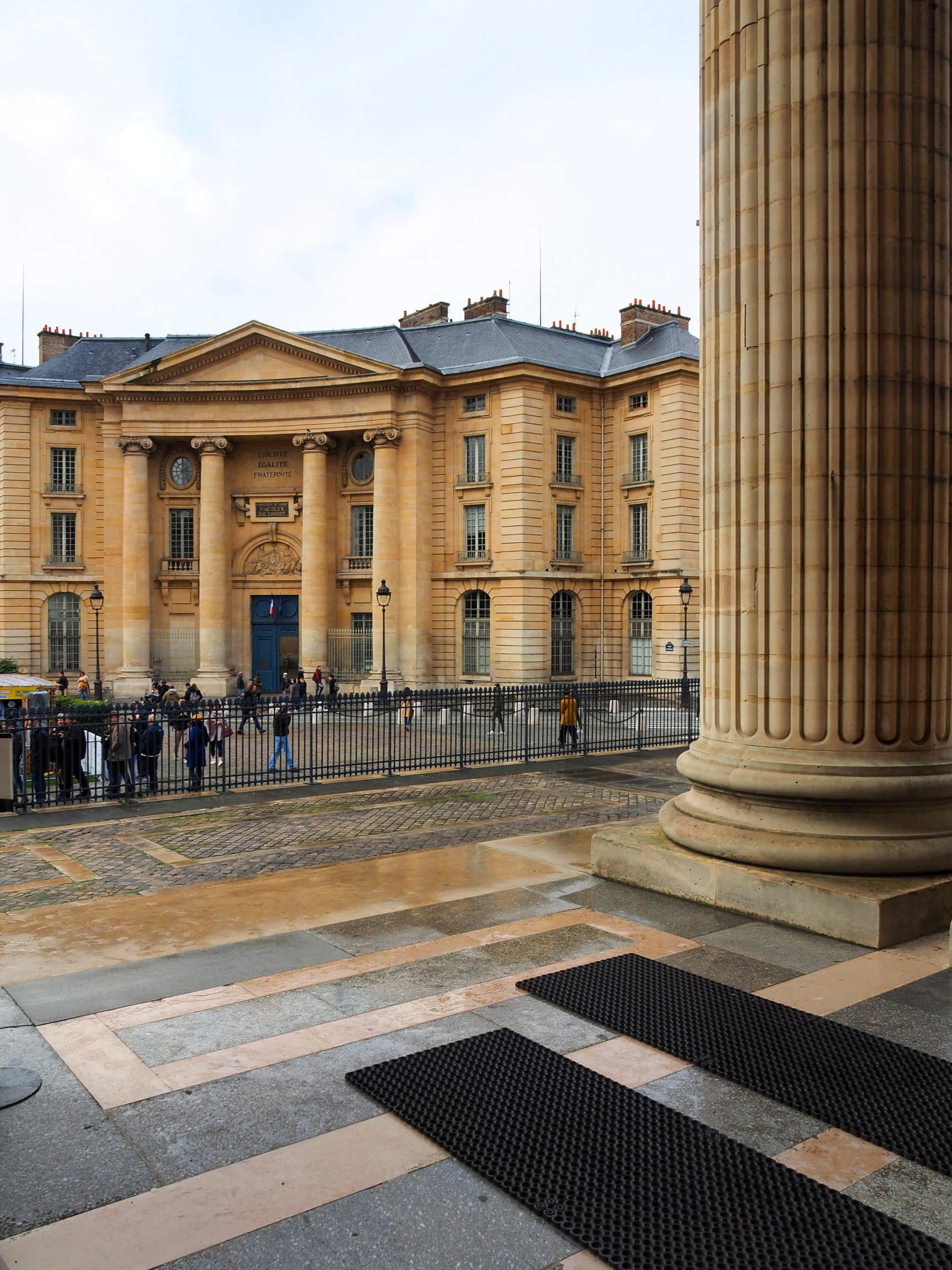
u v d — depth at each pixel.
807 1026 6.39
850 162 8.69
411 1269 4.01
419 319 54.03
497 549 44.50
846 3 8.67
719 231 9.51
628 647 46.00
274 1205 4.44
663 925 8.63
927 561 8.92
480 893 9.88
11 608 47.69
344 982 7.30
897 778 8.66
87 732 19.72
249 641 48.31
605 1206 4.38
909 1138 4.99
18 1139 5.00
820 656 8.86
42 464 48.44
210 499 46.47
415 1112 5.23
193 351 45.44
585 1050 6.07
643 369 44.09
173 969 7.61
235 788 19.16
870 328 8.69
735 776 9.21
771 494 9.02
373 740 23.73
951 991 7.04
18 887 11.07
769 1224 4.25
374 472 45.03
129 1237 4.20
